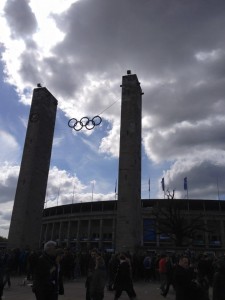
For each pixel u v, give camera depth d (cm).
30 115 4716
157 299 1584
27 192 4222
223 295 937
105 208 8225
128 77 4494
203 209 7462
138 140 4325
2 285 1051
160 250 3609
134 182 3934
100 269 1052
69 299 1502
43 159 4647
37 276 704
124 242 3644
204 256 1798
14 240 4016
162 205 5062
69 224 8619
